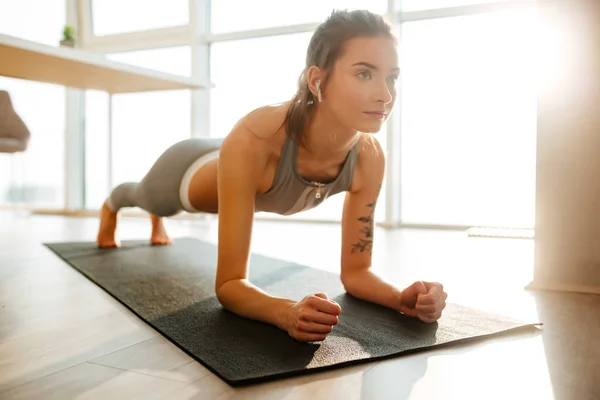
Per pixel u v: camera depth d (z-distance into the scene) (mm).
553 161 1698
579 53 1674
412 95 3932
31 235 3182
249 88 4449
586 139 1660
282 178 1336
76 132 4953
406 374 952
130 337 1182
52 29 4957
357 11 1172
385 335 1152
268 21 4309
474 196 3799
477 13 3678
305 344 1090
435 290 1242
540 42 1712
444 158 3873
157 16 4688
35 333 1213
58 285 1748
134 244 2678
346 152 1354
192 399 846
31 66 2861
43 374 957
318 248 2686
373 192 1493
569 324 1281
